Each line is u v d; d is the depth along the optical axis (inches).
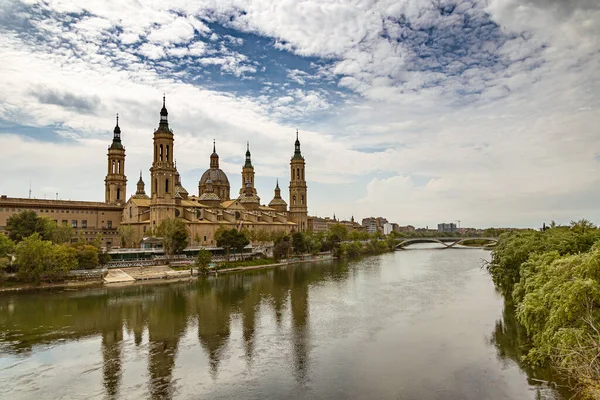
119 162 7514.8
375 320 2947.8
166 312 3230.8
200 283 4729.3
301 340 2518.5
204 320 2987.2
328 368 2071.9
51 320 2974.9
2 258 4227.4
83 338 2564.0
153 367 2100.1
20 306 3422.7
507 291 3164.4
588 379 1301.7
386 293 3971.5
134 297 3828.7
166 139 6373.0
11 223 5187.0
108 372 2036.2
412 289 4178.2
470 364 2075.5
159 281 4854.8
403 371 2014.0
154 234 6122.1
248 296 3892.7
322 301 3629.4
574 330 1455.5
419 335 2576.3
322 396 1771.7
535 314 1840.6
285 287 4421.8
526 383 1831.9
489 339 2456.9
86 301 3636.8
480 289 4126.5
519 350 2246.6
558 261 1900.8
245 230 7480.3
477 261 7165.4
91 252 4825.3
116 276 4852.4
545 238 3095.5
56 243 5226.4
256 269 6215.6
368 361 2154.3
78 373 2022.6
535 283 2031.3
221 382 1921.8
